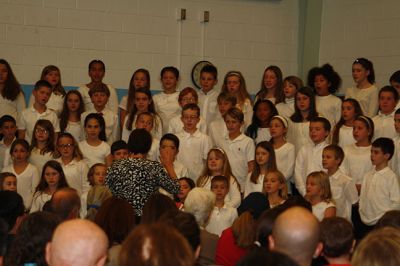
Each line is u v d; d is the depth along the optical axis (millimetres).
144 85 7969
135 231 2449
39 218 3512
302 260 3035
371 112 7824
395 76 7625
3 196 4340
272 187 6562
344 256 3838
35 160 7328
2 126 7582
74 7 9133
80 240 2641
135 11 9438
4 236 3240
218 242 4816
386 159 6656
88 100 8305
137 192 5312
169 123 7844
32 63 8938
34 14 8938
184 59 9703
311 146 7176
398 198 6578
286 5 10266
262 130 7633
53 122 7797
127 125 7859
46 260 3104
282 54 10258
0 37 8797
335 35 10172
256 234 4320
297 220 3049
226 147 7523
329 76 7992
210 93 8289
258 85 10117
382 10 9734
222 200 6496
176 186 5562
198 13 9766
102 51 9281
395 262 2947
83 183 7258
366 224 6695
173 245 2383
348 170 7078
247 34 10047
